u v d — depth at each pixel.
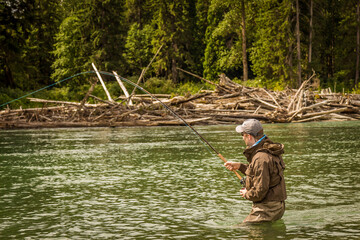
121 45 64.31
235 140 16.05
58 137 18.50
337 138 16.14
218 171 9.51
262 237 4.73
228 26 64.56
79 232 5.21
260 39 59.62
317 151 12.44
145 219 5.75
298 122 26.08
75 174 9.43
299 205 6.28
